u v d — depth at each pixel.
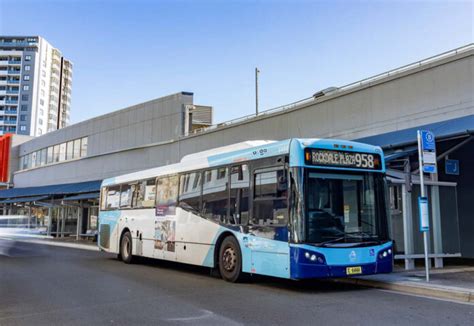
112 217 18.23
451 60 14.50
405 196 12.88
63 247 27.61
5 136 52.66
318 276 8.96
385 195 10.14
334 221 9.39
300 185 9.23
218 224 11.72
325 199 9.42
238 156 11.34
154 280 11.75
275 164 9.95
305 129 19.70
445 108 14.60
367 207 9.85
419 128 14.28
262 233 10.07
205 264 12.11
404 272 12.06
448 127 12.84
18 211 46.31
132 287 10.50
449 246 13.69
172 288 10.30
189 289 10.13
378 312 7.46
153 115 31.09
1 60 140.62
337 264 9.14
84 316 7.40
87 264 16.41
